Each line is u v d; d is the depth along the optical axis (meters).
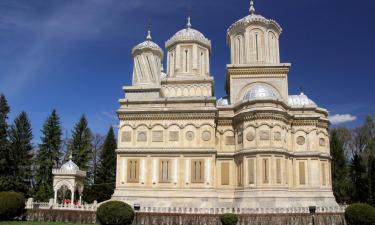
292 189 48.16
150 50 53.38
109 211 33.06
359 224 33.56
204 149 46.47
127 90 51.22
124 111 48.75
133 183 46.91
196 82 53.12
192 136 47.31
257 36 54.19
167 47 56.72
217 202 45.06
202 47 55.84
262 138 45.19
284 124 47.12
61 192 63.19
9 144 62.78
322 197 48.00
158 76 53.47
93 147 90.00
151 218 37.03
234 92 52.44
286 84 51.84
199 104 48.50
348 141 81.38
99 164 79.12
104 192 71.88
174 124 47.91
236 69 52.78
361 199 59.72
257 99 46.62
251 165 44.88
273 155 44.25
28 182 65.94
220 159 48.72
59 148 72.62
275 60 54.56
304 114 51.00
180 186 46.03
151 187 46.47
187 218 36.66
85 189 72.94
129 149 47.72
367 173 61.19
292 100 53.19
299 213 37.03
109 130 76.38
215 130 48.81
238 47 55.28
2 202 37.72
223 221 35.16
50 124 71.50
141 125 48.50
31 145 66.94
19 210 39.19
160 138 47.78
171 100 48.88
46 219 40.09
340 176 67.50
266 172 43.94
